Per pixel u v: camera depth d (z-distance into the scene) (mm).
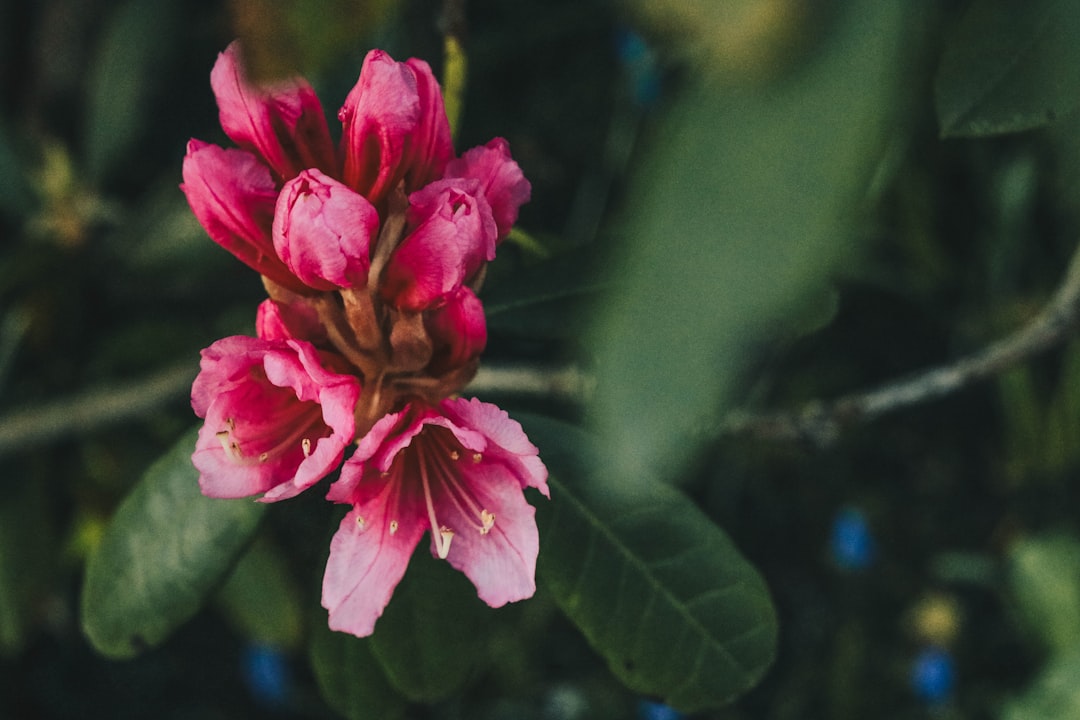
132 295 806
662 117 193
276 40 206
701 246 179
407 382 395
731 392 177
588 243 445
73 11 924
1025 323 954
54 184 750
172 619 466
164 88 1065
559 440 454
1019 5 309
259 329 394
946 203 985
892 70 186
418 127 380
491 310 450
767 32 186
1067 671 763
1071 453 948
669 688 456
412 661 456
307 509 445
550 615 972
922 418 1057
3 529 720
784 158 181
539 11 964
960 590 1005
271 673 947
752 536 1030
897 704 962
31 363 771
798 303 181
